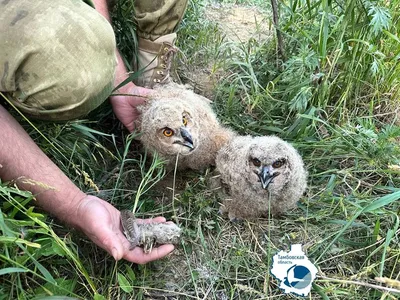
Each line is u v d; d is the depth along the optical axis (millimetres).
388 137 798
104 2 834
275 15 913
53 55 590
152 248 612
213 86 972
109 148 829
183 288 638
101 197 723
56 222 654
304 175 729
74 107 631
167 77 884
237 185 703
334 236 696
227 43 1006
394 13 917
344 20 822
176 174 812
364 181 789
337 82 899
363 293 622
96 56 622
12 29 588
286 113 881
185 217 728
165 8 831
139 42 887
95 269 634
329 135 855
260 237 714
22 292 538
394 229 631
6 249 526
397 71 903
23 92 610
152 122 732
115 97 798
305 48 855
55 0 620
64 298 538
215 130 803
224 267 671
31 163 590
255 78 893
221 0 1274
